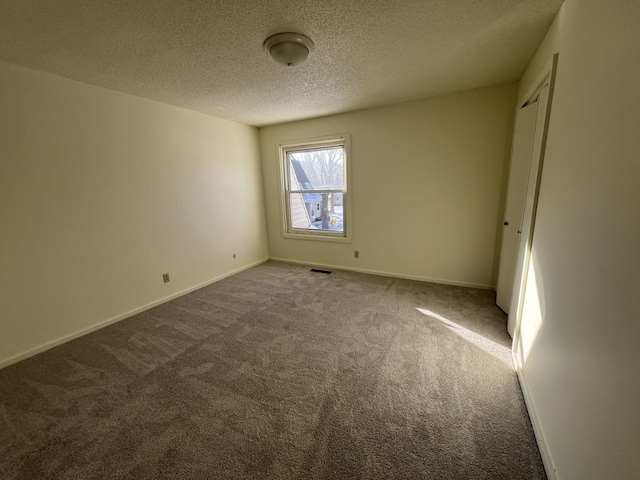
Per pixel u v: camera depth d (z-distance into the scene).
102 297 2.57
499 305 2.71
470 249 3.22
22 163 2.04
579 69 1.21
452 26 1.68
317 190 4.12
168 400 1.64
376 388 1.69
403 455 1.27
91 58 1.93
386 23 1.63
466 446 1.30
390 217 3.58
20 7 1.37
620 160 0.83
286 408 1.56
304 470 1.22
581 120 1.15
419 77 2.47
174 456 1.30
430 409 1.52
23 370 1.95
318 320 2.56
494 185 2.98
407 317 2.56
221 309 2.85
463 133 3.00
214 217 3.67
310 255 4.34
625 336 0.75
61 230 2.27
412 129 3.22
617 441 0.75
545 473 1.17
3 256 1.99
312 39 1.77
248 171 4.17
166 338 2.32
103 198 2.53
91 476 1.22
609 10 0.96
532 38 1.83
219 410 1.56
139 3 1.37
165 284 3.12
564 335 1.16
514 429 1.39
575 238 1.12
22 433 1.44
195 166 3.38
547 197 1.51
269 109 3.28
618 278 0.80
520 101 2.45
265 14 1.50
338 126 3.64
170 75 2.25
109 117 2.53
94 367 1.96
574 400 1.02
